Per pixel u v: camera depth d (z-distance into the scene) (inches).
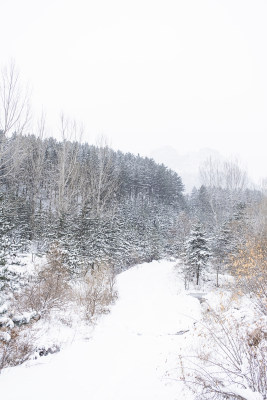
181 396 187.9
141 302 701.3
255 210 1428.4
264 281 287.1
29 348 306.5
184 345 304.7
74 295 572.7
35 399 200.8
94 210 1457.9
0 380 237.1
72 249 802.2
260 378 155.0
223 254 1305.4
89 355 303.7
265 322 235.6
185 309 588.7
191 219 2314.2
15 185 1540.4
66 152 1441.9
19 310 423.8
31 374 249.9
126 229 1641.2
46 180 1758.1
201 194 3157.0
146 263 1599.4
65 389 216.7
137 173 2773.1
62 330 397.1
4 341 289.1
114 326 459.5
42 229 1291.8
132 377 234.5
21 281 502.3
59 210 1138.7
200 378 177.3
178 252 1824.6
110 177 1856.5
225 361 202.2
